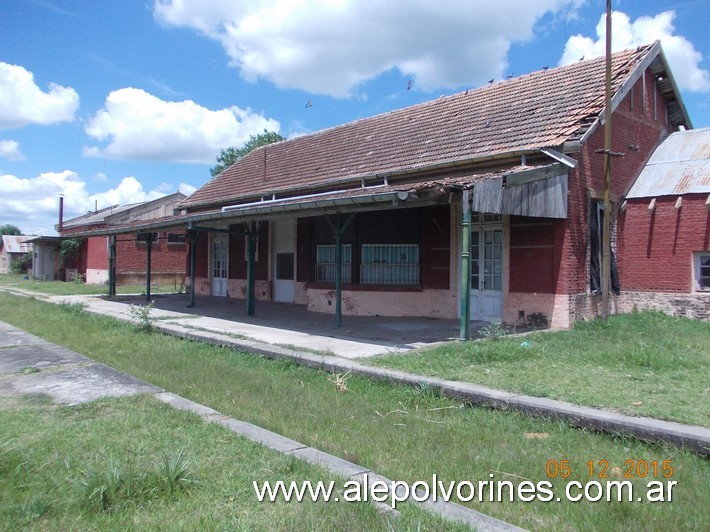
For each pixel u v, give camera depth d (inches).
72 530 126.6
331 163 686.5
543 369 289.0
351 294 579.8
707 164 512.4
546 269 451.8
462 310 375.2
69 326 502.6
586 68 553.0
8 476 154.4
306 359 333.7
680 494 156.1
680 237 495.2
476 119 569.3
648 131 561.0
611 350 321.7
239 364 346.9
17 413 212.7
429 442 199.0
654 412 208.1
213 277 897.5
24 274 1756.9
